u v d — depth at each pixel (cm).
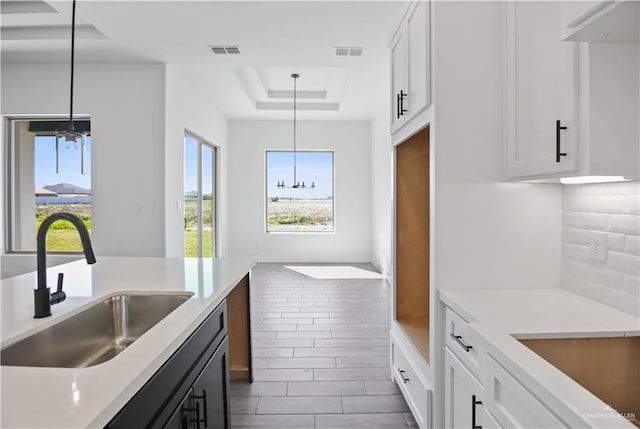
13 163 429
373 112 651
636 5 93
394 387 249
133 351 99
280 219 741
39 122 430
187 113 483
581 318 135
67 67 407
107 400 75
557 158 129
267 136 723
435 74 172
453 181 174
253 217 728
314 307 427
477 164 174
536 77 145
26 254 426
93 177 409
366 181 727
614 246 147
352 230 729
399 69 226
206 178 616
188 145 521
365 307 426
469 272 175
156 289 170
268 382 256
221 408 169
